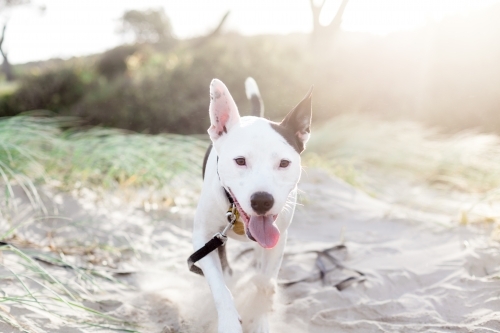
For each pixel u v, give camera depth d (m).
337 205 5.70
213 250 2.87
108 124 12.89
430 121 11.79
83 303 3.10
